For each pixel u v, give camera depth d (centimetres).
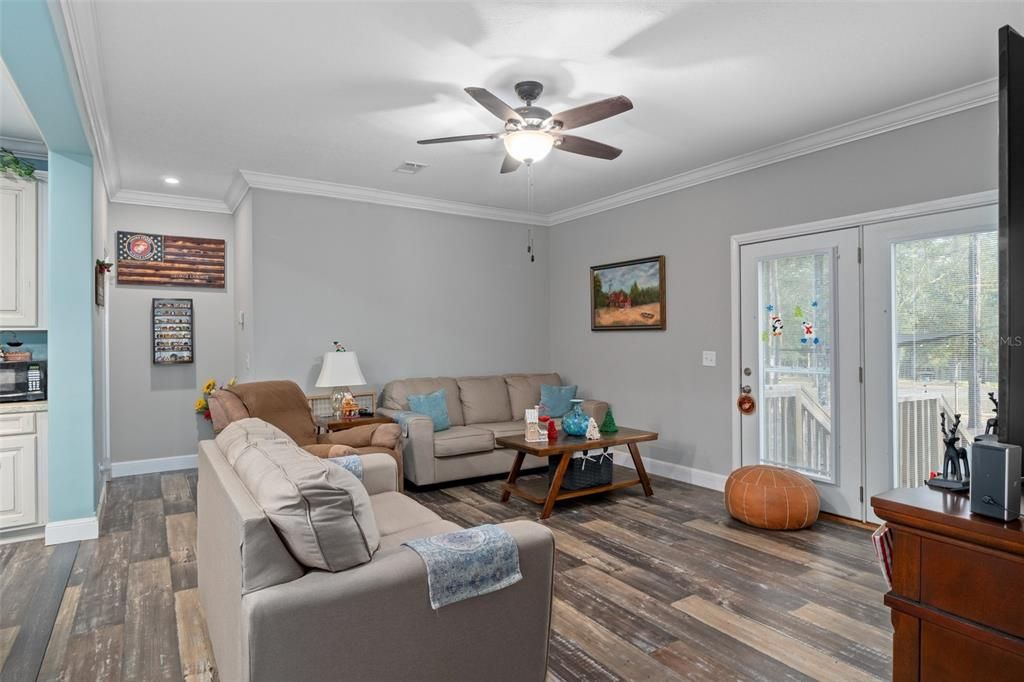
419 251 560
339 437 411
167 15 240
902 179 348
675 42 266
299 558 158
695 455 479
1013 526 116
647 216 520
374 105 334
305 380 498
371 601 157
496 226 609
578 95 322
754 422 433
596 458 434
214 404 373
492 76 298
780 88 314
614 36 261
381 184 505
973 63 287
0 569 308
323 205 507
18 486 353
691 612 258
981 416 317
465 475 483
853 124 363
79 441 354
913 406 346
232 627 165
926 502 132
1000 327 135
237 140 391
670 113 348
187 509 418
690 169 464
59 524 347
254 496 171
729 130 376
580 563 314
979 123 317
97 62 279
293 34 257
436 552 171
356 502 167
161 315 535
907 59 283
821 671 213
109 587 286
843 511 380
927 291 340
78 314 353
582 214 590
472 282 592
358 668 156
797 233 402
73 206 350
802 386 402
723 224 454
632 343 538
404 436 466
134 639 237
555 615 256
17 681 207
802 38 263
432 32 256
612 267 554
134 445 525
